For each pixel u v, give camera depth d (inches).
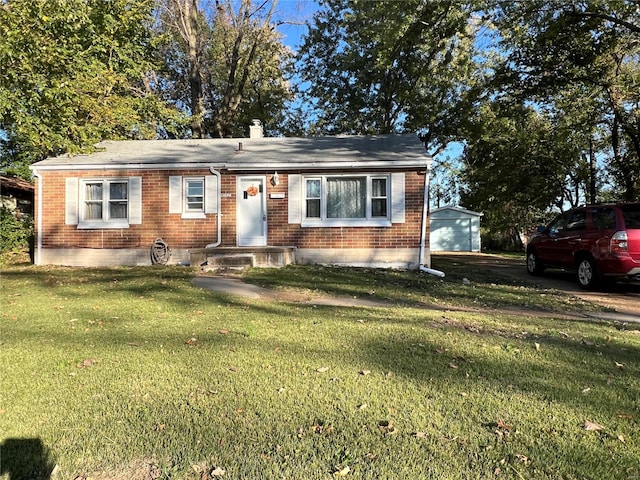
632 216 373.7
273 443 116.6
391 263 513.7
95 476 103.1
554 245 450.3
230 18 992.2
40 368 171.6
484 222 1342.3
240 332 224.1
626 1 510.6
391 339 211.9
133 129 720.3
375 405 138.7
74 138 495.8
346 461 108.3
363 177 520.7
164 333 223.3
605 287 402.3
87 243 538.6
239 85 1025.5
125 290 354.6
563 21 545.0
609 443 117.1
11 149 731.4
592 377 164.4
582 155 932.6
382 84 986.1
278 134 1223.5
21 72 405.4
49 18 399.2
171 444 116.0
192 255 495.2
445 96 960.3
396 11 699.4
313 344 203.2
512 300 336.2
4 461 108.4
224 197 530.6
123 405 138.8
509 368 172.9
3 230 581.0
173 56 1073.5
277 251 485.4
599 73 644.1
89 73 485.4
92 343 205.9
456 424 126.9
